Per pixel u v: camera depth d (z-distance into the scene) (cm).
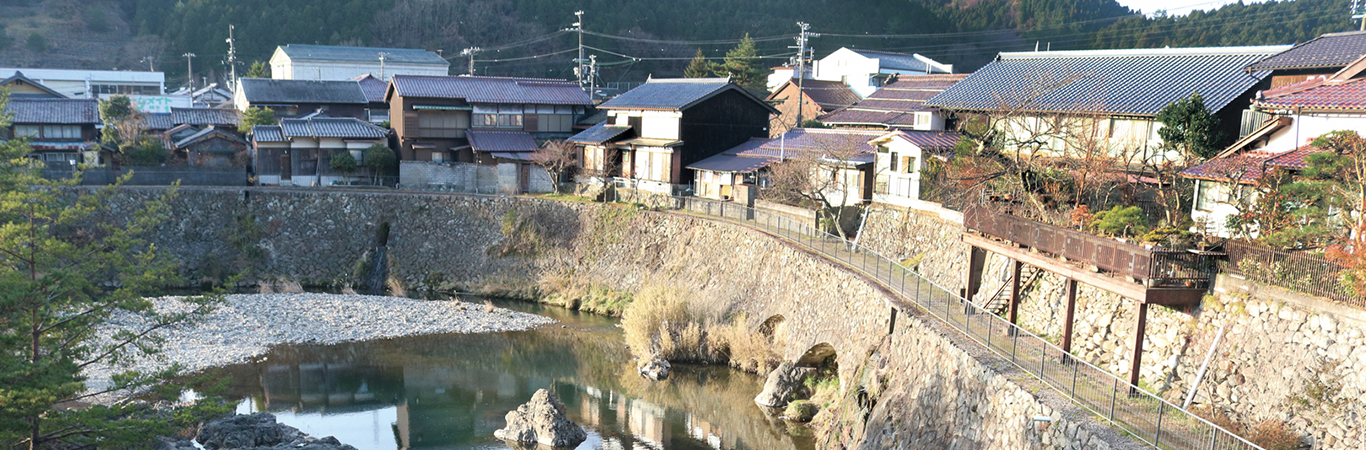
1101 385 1722
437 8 12019
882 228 3575
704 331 3556
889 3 12431
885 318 2433
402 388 3219
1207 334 1691
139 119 6053
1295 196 1881
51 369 1700
